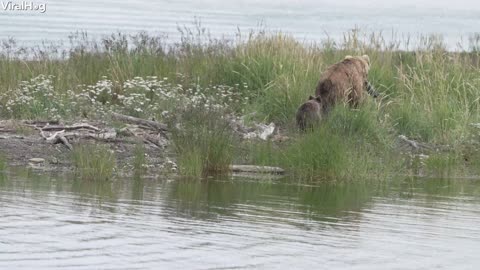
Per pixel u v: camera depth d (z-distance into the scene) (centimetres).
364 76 5291
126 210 3278
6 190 3506
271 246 2884
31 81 5253
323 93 5072
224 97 5381
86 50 6225
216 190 3812
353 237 3077
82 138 4469
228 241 2914
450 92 5669
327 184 4138
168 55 6109
